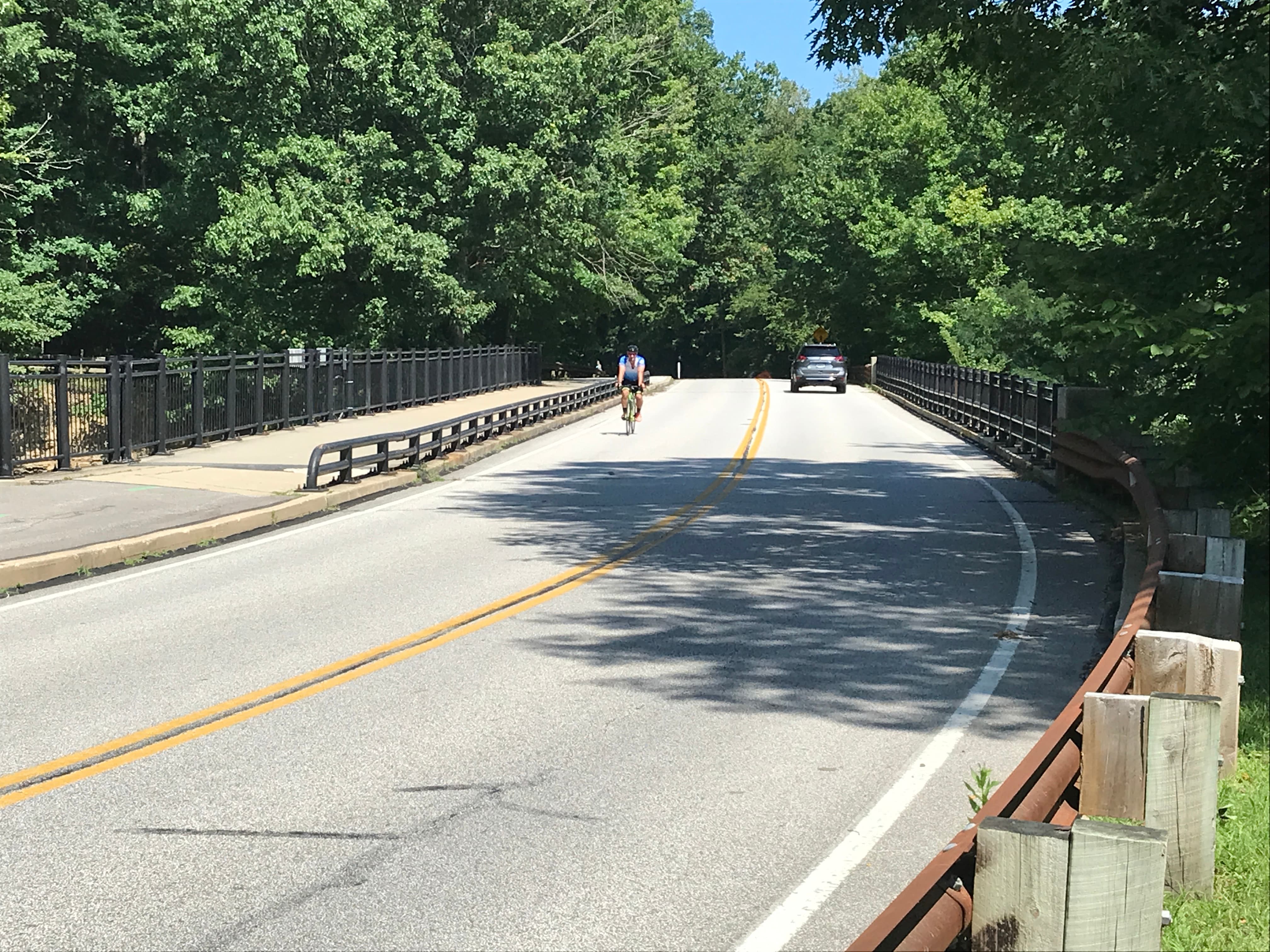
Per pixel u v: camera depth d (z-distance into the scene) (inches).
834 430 1368.1
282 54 1489.9
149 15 1614.2
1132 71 418.0
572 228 1836.9
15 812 238.2
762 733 291.3
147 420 892.6
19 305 1290.6
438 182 1662.2
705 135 3516.2
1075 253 470.9
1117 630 390.0
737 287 3924.7
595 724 298.4
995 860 137.6
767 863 215.0
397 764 267.7
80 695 323.6
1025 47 464.4
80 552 514.3
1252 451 474.0
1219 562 327.3
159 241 1788.9
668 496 778.2
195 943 183.0
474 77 1770.4
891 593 466.9
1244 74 420.2
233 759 271.0
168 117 1550.2
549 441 1215.6
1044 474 836.6
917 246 2292.1
